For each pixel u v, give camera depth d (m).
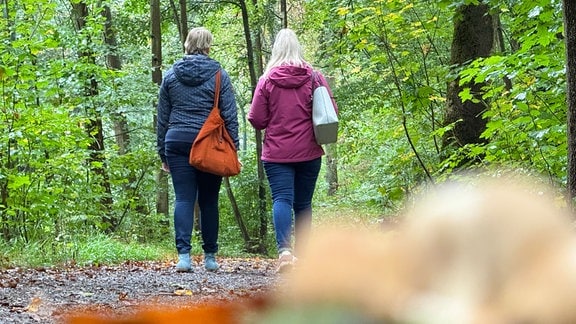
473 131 12.39
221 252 19.77
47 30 16.52
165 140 8.43
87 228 14.38
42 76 15.84
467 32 12.49
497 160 8.67
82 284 6.79
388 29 11.17
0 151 12.98
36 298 4.99
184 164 8.39
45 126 13.01
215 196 8.80
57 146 13.64
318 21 23.50
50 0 17.47
